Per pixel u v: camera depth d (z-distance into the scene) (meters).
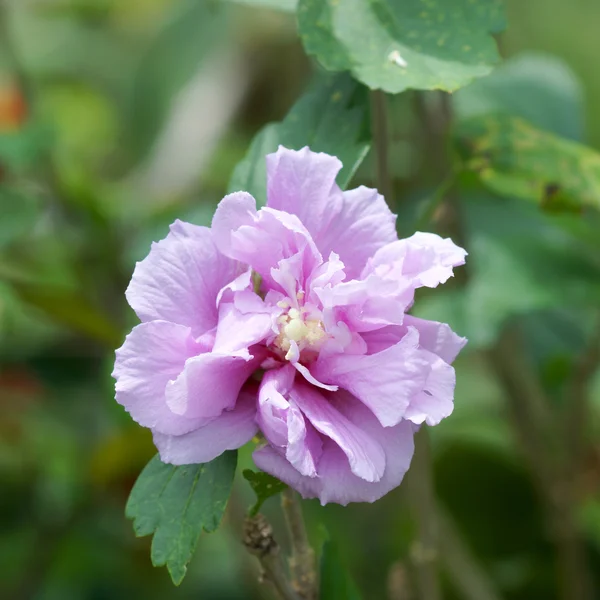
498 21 0.63
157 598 0.94
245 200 0.58
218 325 0.58
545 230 0.81
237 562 0.90
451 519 0.92
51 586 0.94
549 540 0.92
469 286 0.75
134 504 0.58
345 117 0.63
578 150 0.69
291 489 0.61
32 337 0.94
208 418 0.57
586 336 0.84
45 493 0.92
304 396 0.58
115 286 0.88
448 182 0.70
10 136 0.82
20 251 0.85
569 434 0.79
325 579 0.63
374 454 0.57
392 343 0.58
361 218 0.59
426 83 0.62
